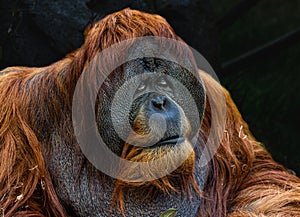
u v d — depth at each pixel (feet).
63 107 26.43
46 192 26.40
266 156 30.76
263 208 28.35
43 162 26.35
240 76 48.75
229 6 58.85
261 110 48.91
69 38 36.88
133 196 25.70
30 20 37.32
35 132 26.76
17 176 26.23
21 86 27.48
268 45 48.80
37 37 37.52
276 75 54.34
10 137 26.58
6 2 37.24
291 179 29.86
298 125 51.06
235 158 28.91
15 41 37.37
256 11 59.11
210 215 27.89
